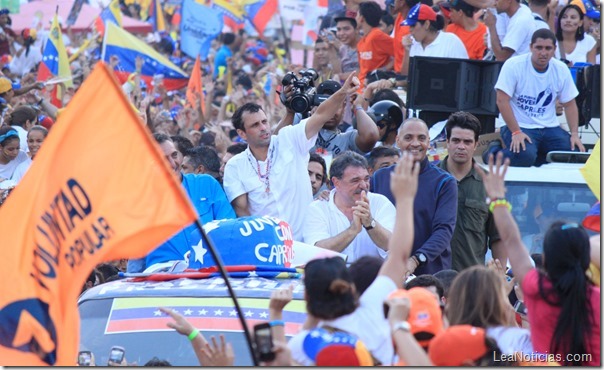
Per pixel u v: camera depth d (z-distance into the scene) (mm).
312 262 11367
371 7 30156
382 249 17406
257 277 14727
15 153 24031
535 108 22812
